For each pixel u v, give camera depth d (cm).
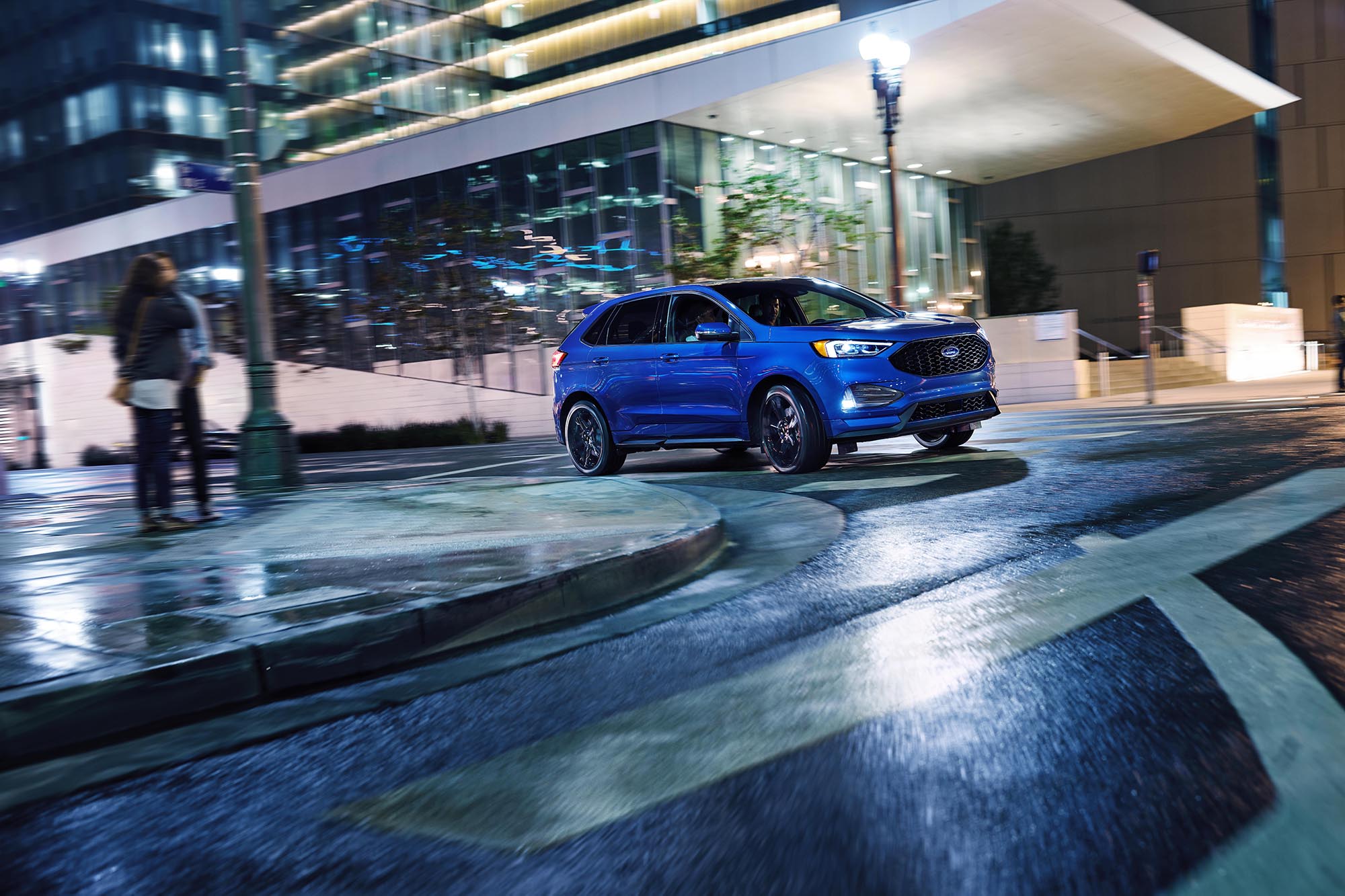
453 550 562
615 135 2855
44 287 4325
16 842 243
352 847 224
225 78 1025
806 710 294
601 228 2888
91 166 4947
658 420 1040
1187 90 2909
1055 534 546
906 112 2892
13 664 351
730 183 2823
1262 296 4106
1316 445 865
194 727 330
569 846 215
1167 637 334
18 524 871
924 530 597
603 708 316
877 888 188
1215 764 232
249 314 1028
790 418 933
